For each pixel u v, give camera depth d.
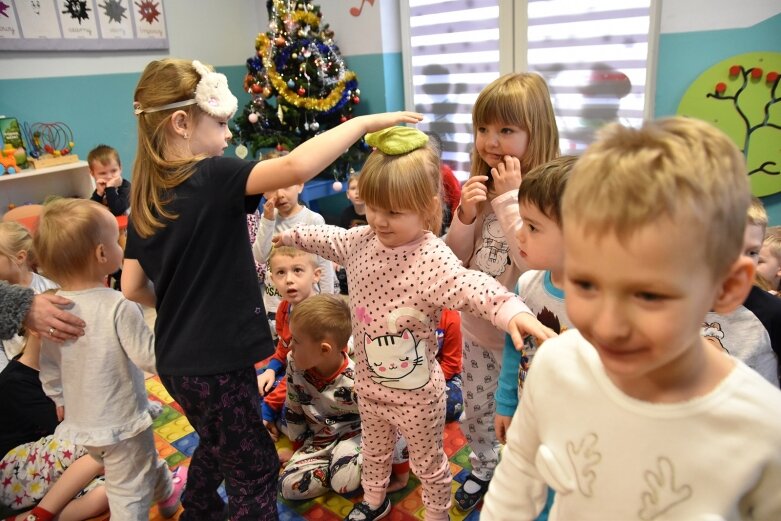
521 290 1.15
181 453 1.92
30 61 3.37
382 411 1.38
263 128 3.79
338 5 3.93
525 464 0.75
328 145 1.24
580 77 3.02
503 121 1.38
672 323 0.47
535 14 3.11
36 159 3.29
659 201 0.45
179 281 1.27
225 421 1.30
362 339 1.33
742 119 2.48
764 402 0.54
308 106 3.53
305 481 1.68
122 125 3.85
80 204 1.46
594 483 0.61
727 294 0.52
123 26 3.70
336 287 2.88
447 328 2.04
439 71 3.69
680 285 0.46
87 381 1.40
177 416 2.14
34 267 2.20
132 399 1.46
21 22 3.26
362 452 1.52
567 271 0.53
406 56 3.82
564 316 1.04
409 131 1.26
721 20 2.46
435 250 1.25
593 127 3.03
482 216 1.49
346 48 3.99
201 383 1.26
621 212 0.46
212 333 1.26
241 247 1.29
